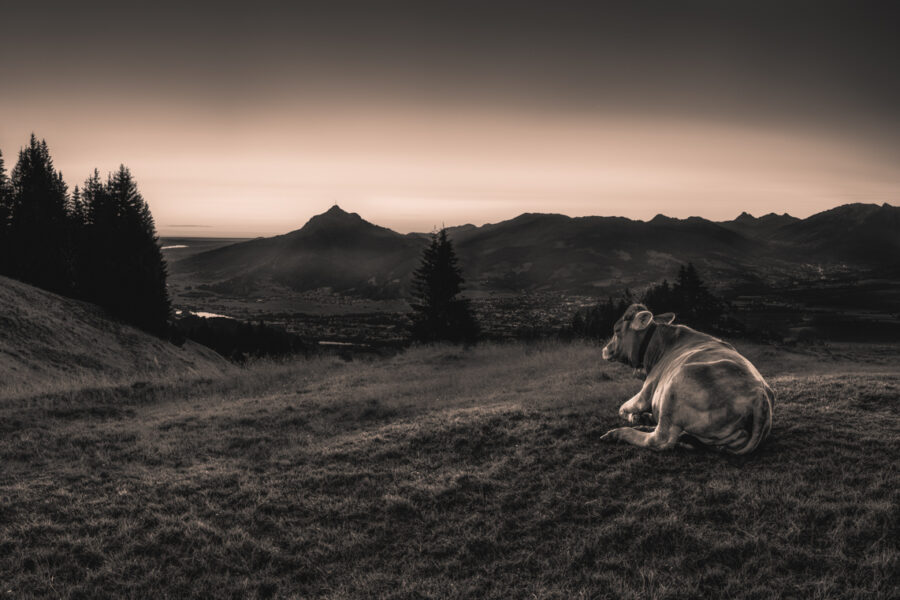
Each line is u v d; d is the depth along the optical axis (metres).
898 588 4.48
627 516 5.79
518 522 5.96
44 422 10.49
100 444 8.95
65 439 9.23
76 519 6.30
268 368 18.05
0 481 7.43
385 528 6.04
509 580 5.09
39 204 72.56
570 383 12.56
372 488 6.92
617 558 5.22
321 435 9.45
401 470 7.32
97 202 77.81
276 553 5.64
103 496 6.84
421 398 11.68
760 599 4.55
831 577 4.70
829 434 7.33
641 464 6.75
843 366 19.75
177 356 60.53
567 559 5.29
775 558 5.00
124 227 75.25
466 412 9.48
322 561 5.57
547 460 7.18
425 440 8.32
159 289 72.94
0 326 41.00
